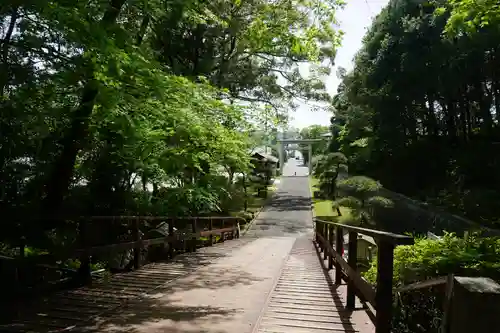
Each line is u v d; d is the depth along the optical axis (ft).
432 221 65.41
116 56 14.05
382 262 11.12
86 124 18.85
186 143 22.03
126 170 29.35
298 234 87.15
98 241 27.09
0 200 18.88
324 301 19.19
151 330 14.26
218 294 20.03
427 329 14.94
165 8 20.67
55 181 20.51
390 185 90.68
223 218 56.95
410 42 70.69
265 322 15.67
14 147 16.66
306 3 41.06
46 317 15.58
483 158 64.59
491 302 6.29
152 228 35.94
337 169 104.99
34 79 14.93
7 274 15.48
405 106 79.36
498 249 17.67
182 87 19.17
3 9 12.90
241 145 31.65
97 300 18.19
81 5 13.28
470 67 64.44
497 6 28.73
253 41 46.55
